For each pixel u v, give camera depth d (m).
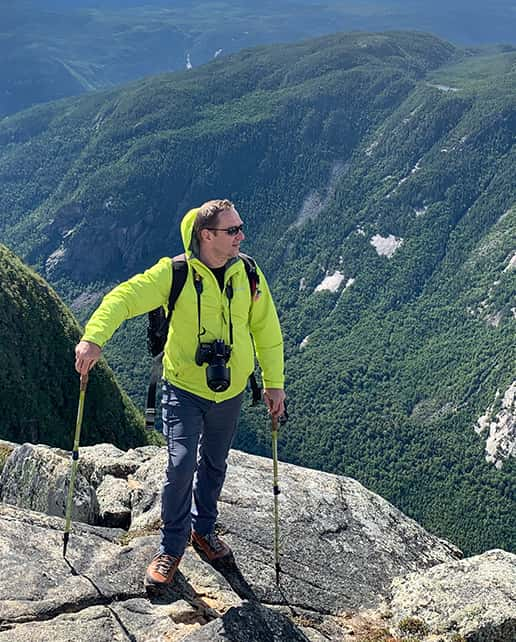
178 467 2.88
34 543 3.12
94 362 2.64
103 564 3.03
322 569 3.46
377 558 3.64
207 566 3.20
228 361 2.88
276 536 3.23
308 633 2.97
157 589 2.91
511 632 3.07
